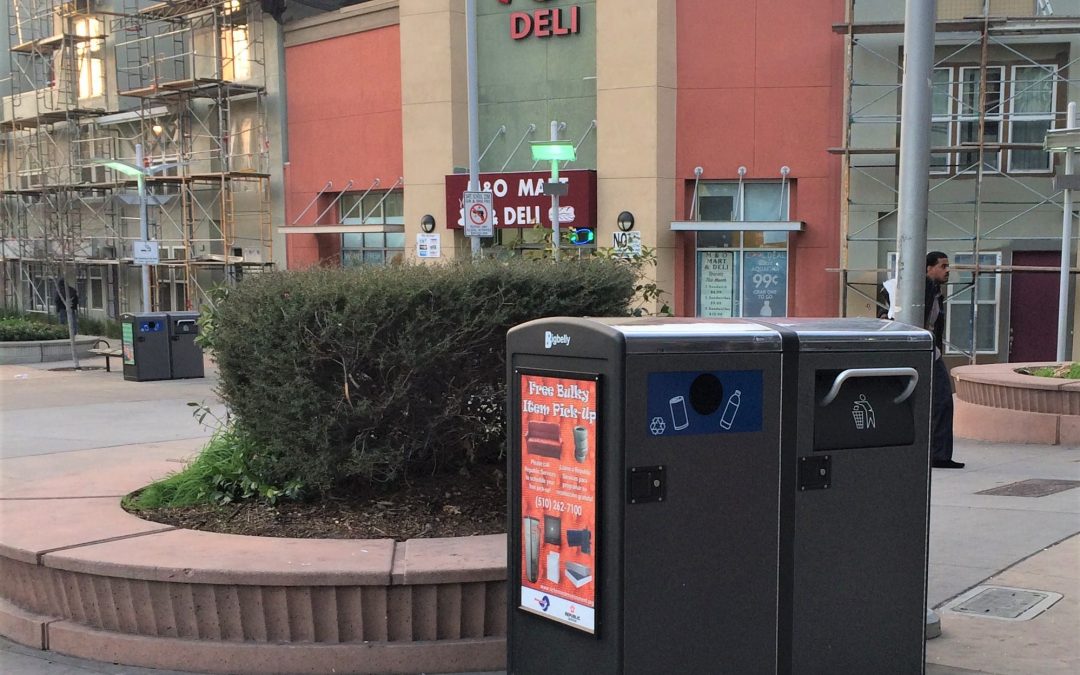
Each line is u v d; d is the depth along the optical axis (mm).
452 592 4590
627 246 8445
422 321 5336
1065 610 5172
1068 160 14094
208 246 29344
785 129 19672
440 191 22344
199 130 29219
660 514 3410
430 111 22297
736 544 3568
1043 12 18406
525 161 21875
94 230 34219
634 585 3371
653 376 3387
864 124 19188
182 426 12664
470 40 16188
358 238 25250
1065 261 14102
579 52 21109
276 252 26828
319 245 25891
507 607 3869
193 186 29359
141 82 30312
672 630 3449
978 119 18172
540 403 3662
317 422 5418
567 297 5879
